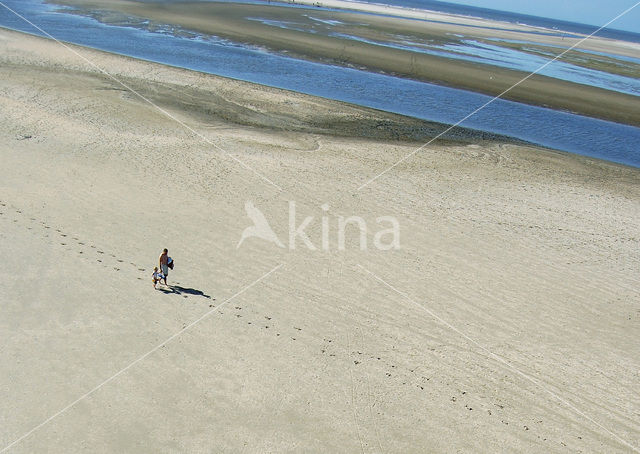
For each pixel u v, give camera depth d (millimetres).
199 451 8781
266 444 9062
